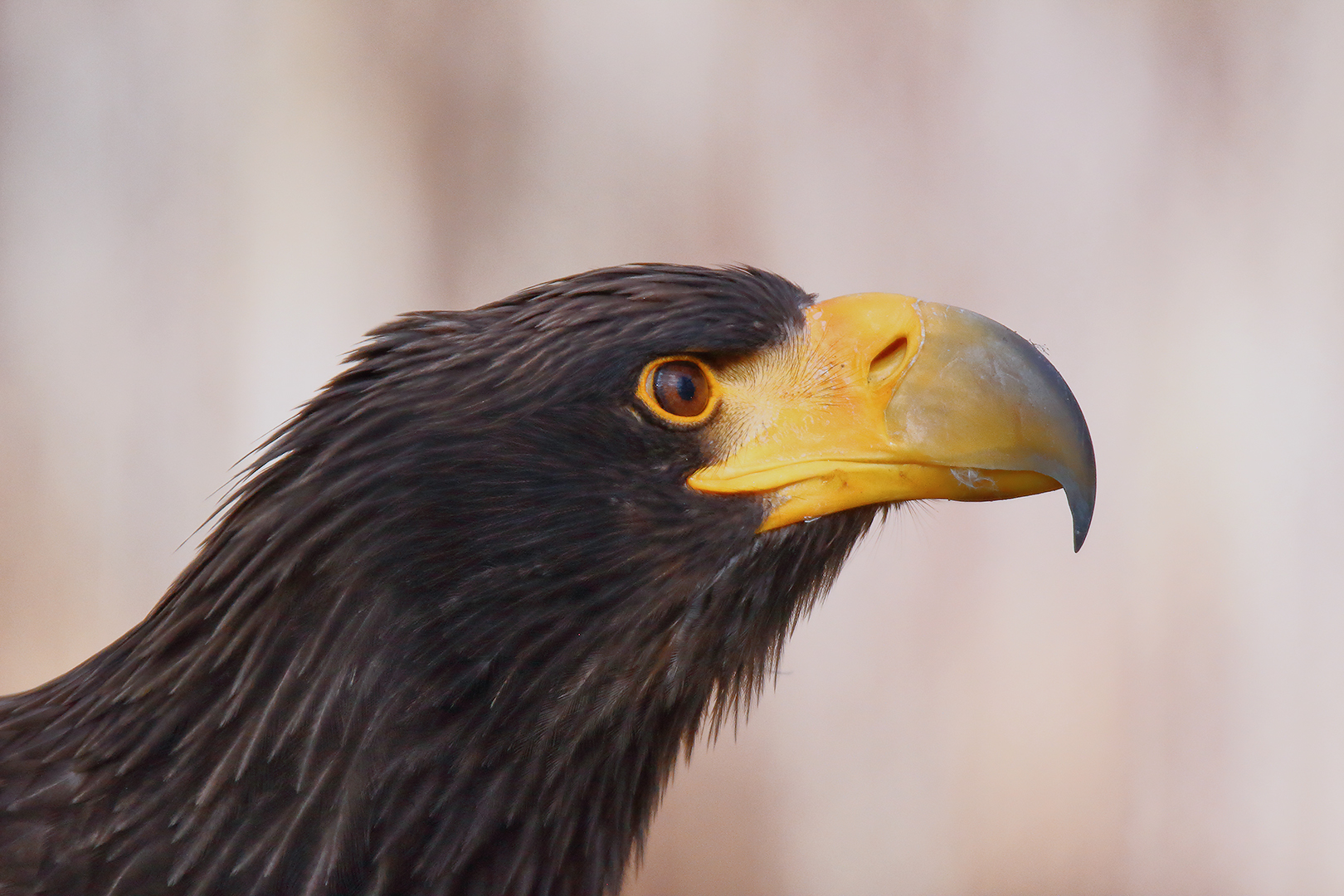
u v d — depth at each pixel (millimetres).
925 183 12078
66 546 11078
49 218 11102
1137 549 12133
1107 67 12211
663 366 4070
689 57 11703
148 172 11219
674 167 11758
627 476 3986
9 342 11031
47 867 3756
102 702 4039
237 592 3893
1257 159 12500
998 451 4254
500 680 3869
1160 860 11961
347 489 3811
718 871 11312
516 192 11617
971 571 11688
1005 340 4441
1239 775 12055
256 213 11406
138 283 11227
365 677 3773
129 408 11195
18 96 11055
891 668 11602
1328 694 12125
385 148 11500
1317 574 12227
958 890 11625
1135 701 12023
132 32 11156
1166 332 12391
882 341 4352
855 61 11922
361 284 11516
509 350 3982
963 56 12047
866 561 11547
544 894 4035
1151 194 12375
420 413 3896
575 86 11609
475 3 11484
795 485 4180
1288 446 12305
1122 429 12352
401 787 3801
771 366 4238
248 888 3729
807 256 11992
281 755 3766
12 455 10992
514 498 3869
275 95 11352
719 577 4109
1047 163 12203
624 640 3990
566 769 4008
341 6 11336
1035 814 11766
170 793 3805
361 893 3777
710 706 4434
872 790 11539
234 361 11406
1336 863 12086
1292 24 12953
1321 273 12445
